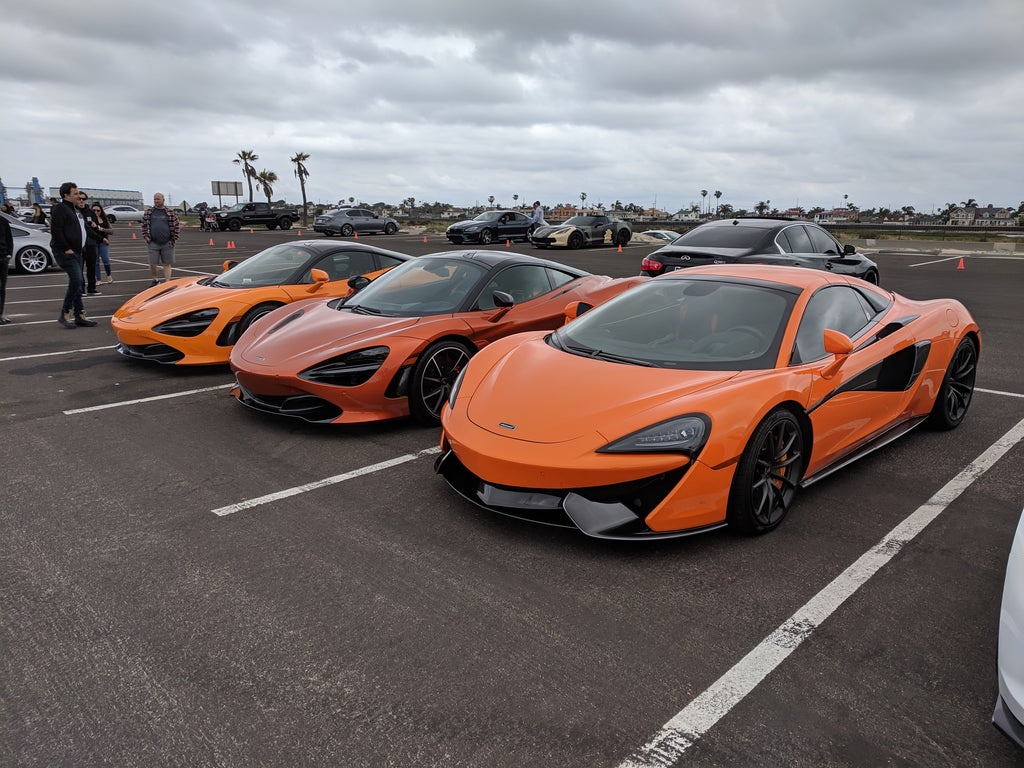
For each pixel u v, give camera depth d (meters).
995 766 1.96
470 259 5.80
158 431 4.82
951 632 2.58
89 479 3.96
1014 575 1.92
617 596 2.80
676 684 2.28
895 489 3.85
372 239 29.67
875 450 4.13
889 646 2.49
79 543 3.20
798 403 3.35
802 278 4.03
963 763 1.97
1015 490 3.84
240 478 3.99
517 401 3.38
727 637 2.54
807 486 3.57
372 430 4.90
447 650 2.45
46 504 3.62
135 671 2.33
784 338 3.55
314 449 4.48
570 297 5.91
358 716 2.12
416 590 2.83
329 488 3.85
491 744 2.02
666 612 2.69
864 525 3.43
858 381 3.77
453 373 5.09
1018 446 4.52
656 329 3.82
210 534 3.30
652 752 1.99
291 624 2.59
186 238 29.33
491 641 2.50
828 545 3.23
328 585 2.86
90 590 2.81
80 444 4.54
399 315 5.17
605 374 3.44
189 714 2.13
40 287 12.47
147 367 6.70
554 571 2.98
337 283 7.05
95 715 2.12
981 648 2.49
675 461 2.94
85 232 11.21
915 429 4.90
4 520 3.43
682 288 4.13
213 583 2.87
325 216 32.22
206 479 3.97
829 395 3.56
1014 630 1.85
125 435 4.73
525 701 2.20
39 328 8.60
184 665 2.36
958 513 3.56
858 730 2.09
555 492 3.07
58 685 2.26
